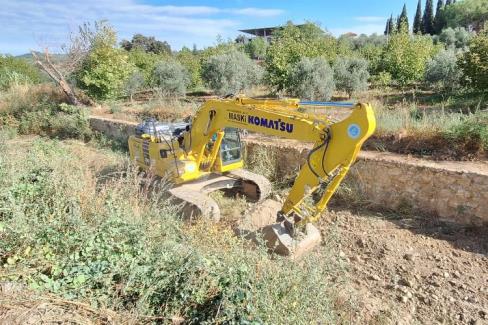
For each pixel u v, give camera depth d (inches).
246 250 186.7
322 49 944.3
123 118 583.5
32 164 236.7
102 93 703.1
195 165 292.8
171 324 145.7
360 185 323.3
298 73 656.4
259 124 238.5
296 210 213.5
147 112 586.2
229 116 260.7
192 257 161.3
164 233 188.7
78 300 147.5
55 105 658.2
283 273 159.3
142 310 148.0
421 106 585.3
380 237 266.8
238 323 135.9
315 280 161.0
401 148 343.9
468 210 278.4
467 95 637.9
